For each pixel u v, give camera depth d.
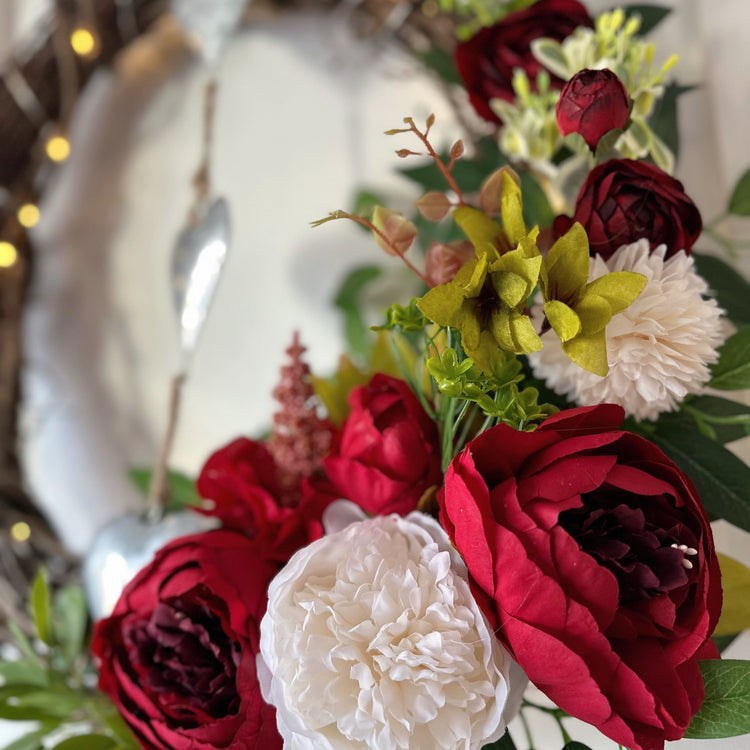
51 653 0.52
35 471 0.62
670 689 0.30
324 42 0.65
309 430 0.41
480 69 0.50
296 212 0.65
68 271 0.64
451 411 0.35
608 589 0.29
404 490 0.36
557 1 0.48
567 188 0.43
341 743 0.31
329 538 0.34
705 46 0.52
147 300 0.64
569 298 0.32
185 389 0.64
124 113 0.65
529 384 0.37
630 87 0.40
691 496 0.30
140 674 0.38
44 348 0.63
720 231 0.50
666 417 0.38
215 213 0.53
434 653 0.30
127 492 0.61
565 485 0.30
